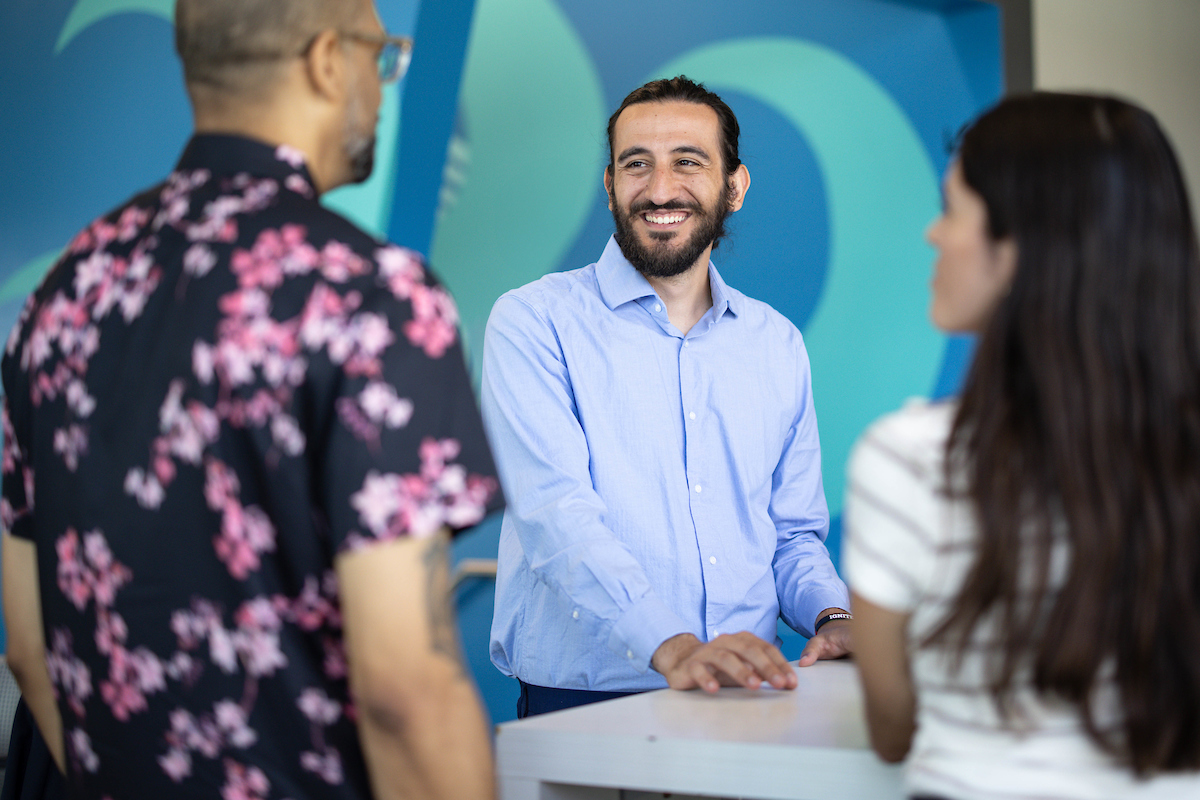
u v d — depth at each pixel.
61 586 0.89
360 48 0.93
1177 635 0.76
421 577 0.82
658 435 1.91
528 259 4.09
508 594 1.99
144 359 0.85
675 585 1.88
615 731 1.12
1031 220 0.80
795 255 4.46
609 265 1.98
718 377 1.96
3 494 0.98
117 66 3.40
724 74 4.36
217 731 0.84
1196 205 5.31
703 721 1.16
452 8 3.75
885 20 4.46
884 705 0.92
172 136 3.43
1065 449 0.77
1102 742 0.78
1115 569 0.76
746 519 1.94
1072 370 0.78
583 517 1.71
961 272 0.85
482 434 0.86
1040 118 0.82
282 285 0.82
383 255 0.85
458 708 0.83
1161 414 0.78
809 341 4.49
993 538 0.78
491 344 1.91
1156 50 5.15
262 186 0.88
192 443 0.82
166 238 0.88
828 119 4.51
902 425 0.85
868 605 0.85
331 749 0.84
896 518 0.83
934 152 4.47
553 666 1.88
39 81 3.34
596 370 1.91
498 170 3.97
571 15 4.05
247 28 0.88
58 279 0.93
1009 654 0.78
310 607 0.83
